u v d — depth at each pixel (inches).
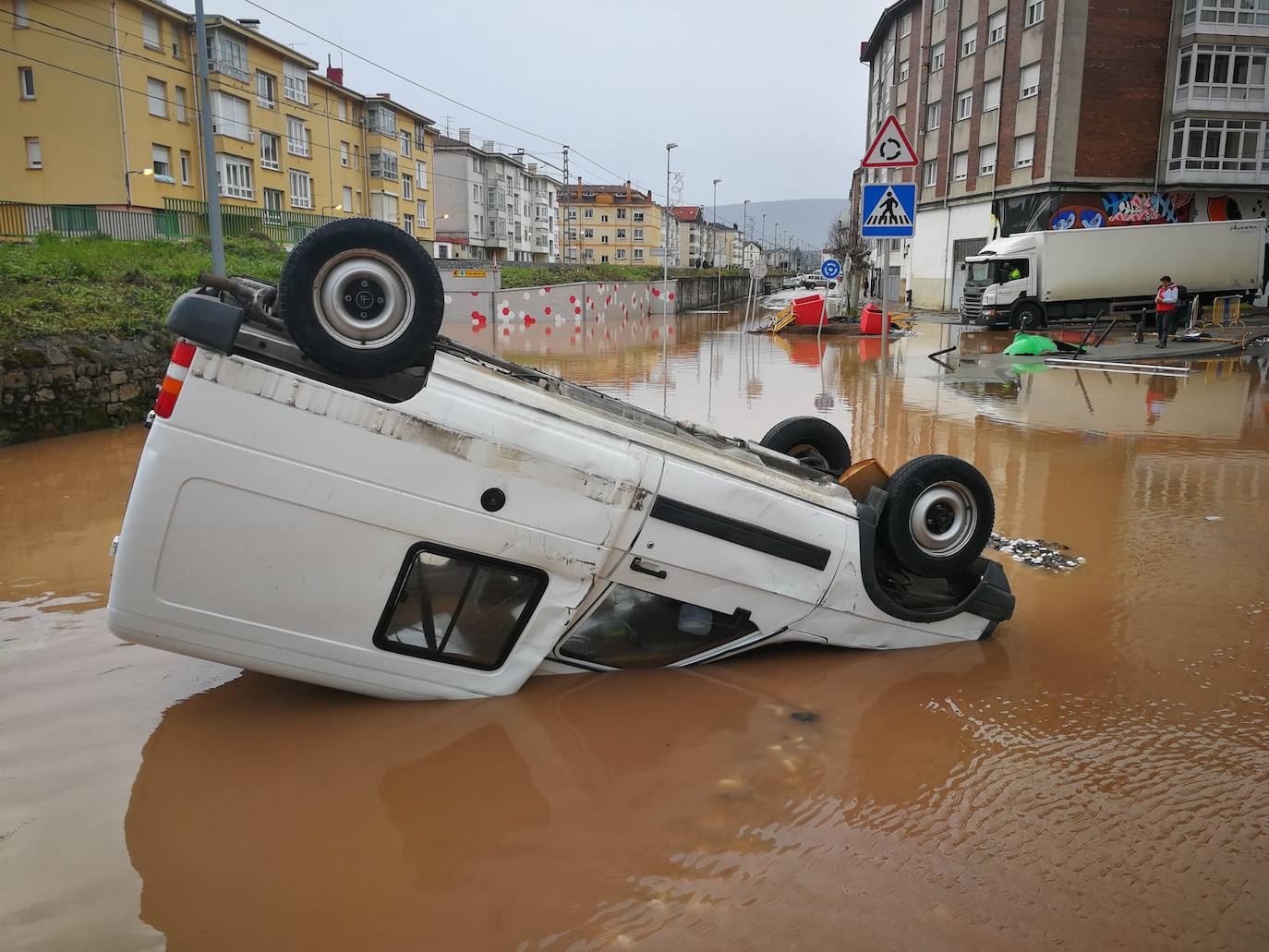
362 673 148.3
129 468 353.7
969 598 184.7
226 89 1774.1
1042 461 369.7
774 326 1242.6
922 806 128.3
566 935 101.5
